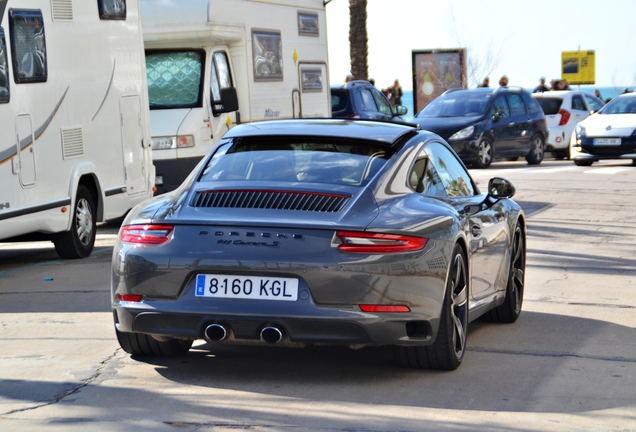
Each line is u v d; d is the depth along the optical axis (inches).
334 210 267.7
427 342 273.0
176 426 239.5
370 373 290.4
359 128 312.0
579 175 1007.6
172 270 267.6
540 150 1218.6
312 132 304.3
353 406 256.5
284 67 815.1
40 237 535.2
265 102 784.3
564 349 325.1
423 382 280.8
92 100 551.5
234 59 758.5
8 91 474.3
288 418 245.9
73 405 258.7
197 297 266.5
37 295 425.1
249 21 761.6
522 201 797.2
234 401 261.3
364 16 1537.9
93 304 401.4
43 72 504.1
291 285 261.4
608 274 481.1
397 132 311.3
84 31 546.3
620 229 641.6
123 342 301.3
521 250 378.9
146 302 271.7
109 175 569.9
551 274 482.9
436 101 1174.3
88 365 300.7
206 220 268.4
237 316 262.7
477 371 294.2
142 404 258.8
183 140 706.2
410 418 246.2
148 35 711.7
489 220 332.2
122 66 588.7
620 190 866.1
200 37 713.6
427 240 270.1
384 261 261.3
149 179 622.2
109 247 596.1
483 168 1118.4
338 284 259.6
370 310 260.7
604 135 1105.4
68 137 525.0
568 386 278.4
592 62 2452.0
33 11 498.6
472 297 318.0
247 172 289.4
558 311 393.1
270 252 261.6
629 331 354.6
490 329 358.3
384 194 278.1
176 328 269.6
